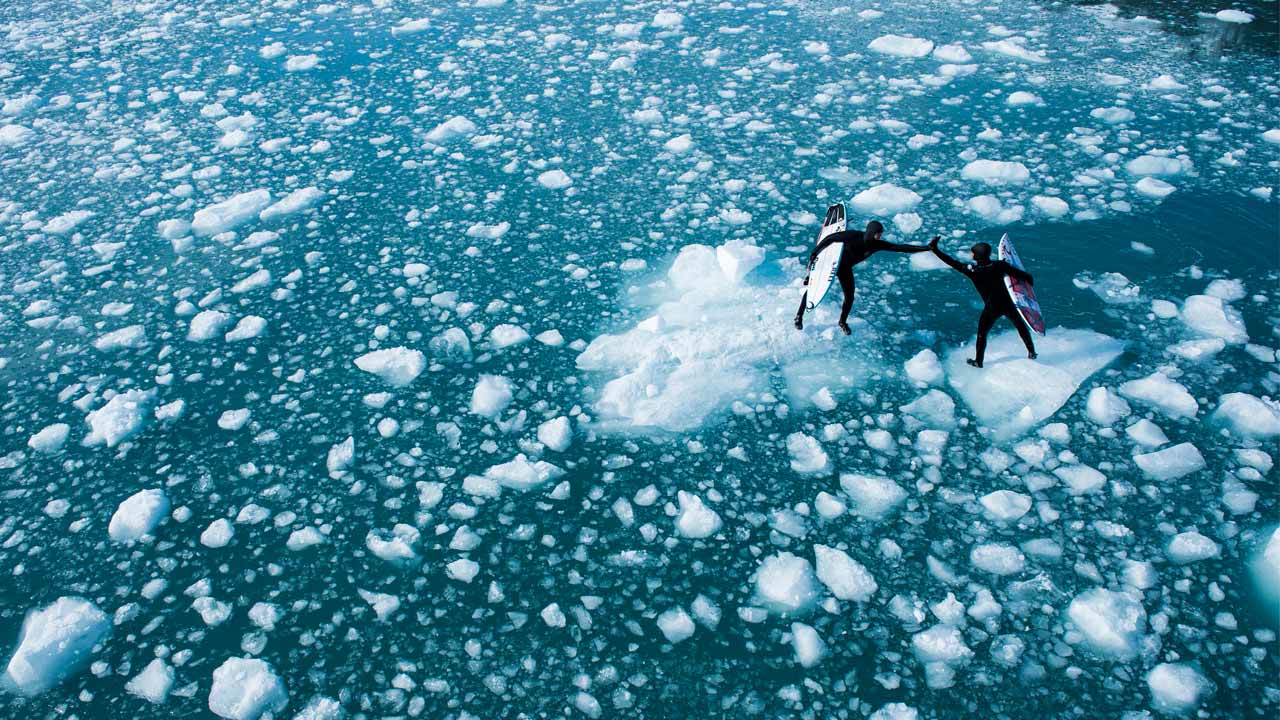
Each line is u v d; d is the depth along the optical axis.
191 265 7.22
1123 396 5.21
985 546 4.22
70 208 8.38
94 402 5.57
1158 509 4.40
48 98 11.74
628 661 3.76
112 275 7.13
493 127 9.82
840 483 4.68
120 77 12.44
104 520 4.66
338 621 3.99
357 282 6.80
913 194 7.64
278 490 4.77
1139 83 10.51
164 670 3.77
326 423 5.28
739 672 3.70
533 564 4.26
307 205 8.09
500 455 4.98
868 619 3.92
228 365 5.88
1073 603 3.88
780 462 4.85
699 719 3.51
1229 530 4.25
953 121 9.55
